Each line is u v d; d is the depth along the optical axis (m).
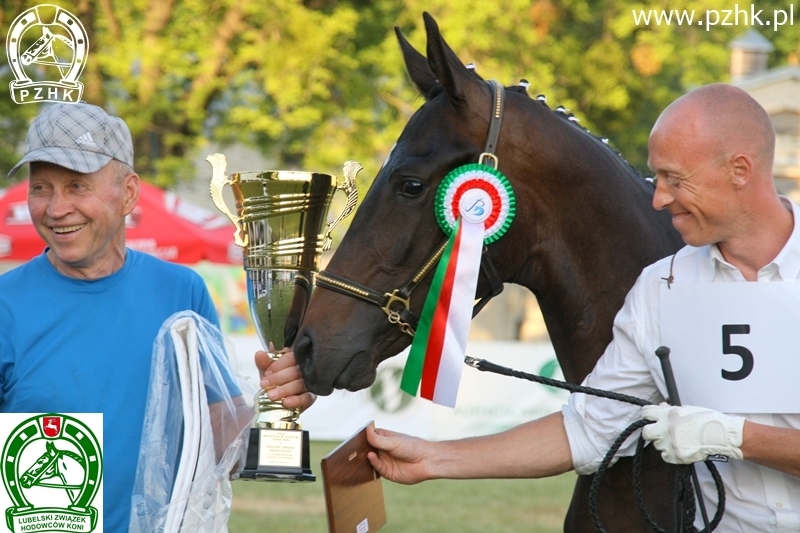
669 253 4.20
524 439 3.95
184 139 22.84
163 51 21.88
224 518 3.81
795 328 3.47
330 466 3.53
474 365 3.79
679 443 3.33
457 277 3.80
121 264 4.14
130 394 3.97
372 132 22.64
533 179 3.93
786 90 27.22
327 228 4.32
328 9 23.62
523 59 23.02
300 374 4.03
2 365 3.95
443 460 3.94
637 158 25.83
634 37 24.47
